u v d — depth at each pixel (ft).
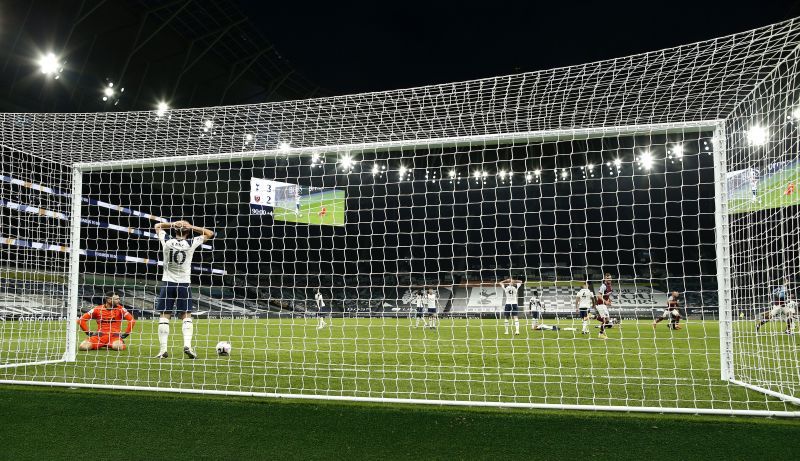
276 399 13.26
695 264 82.89
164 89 94.58
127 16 78.95
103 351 24.47
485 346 29.60
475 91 16.15
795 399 12.69
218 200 75.87
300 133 20.02
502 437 10.25
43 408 12.37
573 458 9.21
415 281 91.25
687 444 9.80
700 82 14.99
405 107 17.40
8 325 32.04
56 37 73.92
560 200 89.81
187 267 21.58
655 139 58.03
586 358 23.11
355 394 14.25
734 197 17.11
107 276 66.18
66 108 81.82
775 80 14.46
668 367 20.04
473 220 91.30
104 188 63.57
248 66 100.42
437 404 12.69
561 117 17.69
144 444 10.07
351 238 91.40
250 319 65.67
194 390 14.10
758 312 19.65
